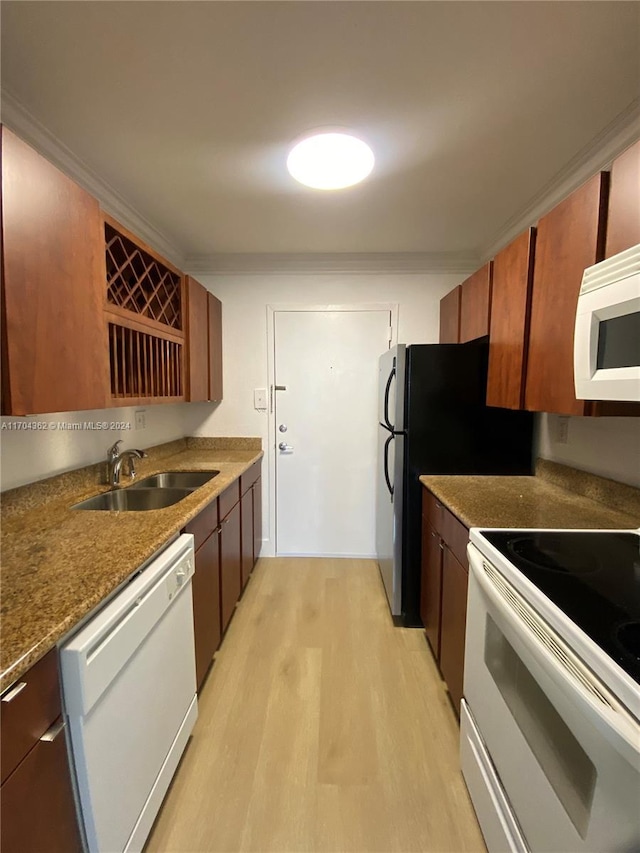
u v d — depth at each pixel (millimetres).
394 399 2205
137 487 2029
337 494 3023
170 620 1234
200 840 1142
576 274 1212
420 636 2088
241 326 2934
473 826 1178
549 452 1979
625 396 880
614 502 1515
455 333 2438
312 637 2076
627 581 927
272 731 1503
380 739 1471
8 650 684
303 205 2029
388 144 1517
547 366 1377
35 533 1244
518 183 1803
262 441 3004
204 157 1606
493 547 1117
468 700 1282
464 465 2109
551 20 996
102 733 876
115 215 2006
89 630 836
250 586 2617
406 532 2162
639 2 942
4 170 968
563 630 763
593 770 668
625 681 616
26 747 701
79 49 1075
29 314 1056
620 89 1230
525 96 1258
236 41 1055
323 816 1207
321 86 1216
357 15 982
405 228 2326
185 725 1363
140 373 1798
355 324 2896
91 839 852
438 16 984
